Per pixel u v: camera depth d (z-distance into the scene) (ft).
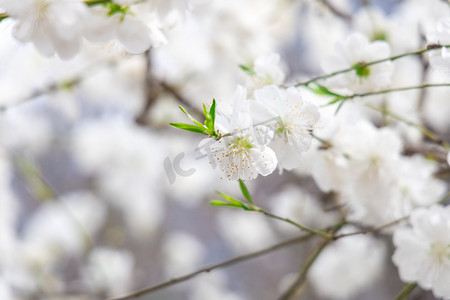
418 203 2.80
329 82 2.50
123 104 5.08
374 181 2.68
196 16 2.25
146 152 5.36
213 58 4.17
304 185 4.28
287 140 2.26
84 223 6.21
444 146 2.76
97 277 4.89
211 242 8.70
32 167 4.37
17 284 4.80
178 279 2.58
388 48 2.50
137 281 7.15
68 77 4.09
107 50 2.40
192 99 4.01
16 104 3.80
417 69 3.43
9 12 2.20
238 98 2.19
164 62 3.95
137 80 4.19
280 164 2.27
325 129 2.62
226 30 4.26
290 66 5.32
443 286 2.48
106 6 2.23
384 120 2.98
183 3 2.23
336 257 4.36
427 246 2.49
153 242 7.24
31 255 4.92
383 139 2.67
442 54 2.33
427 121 3.47
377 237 4.42
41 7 2.20
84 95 4.76
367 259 4.39
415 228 2.48
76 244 5.02
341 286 4.36
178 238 7.25
